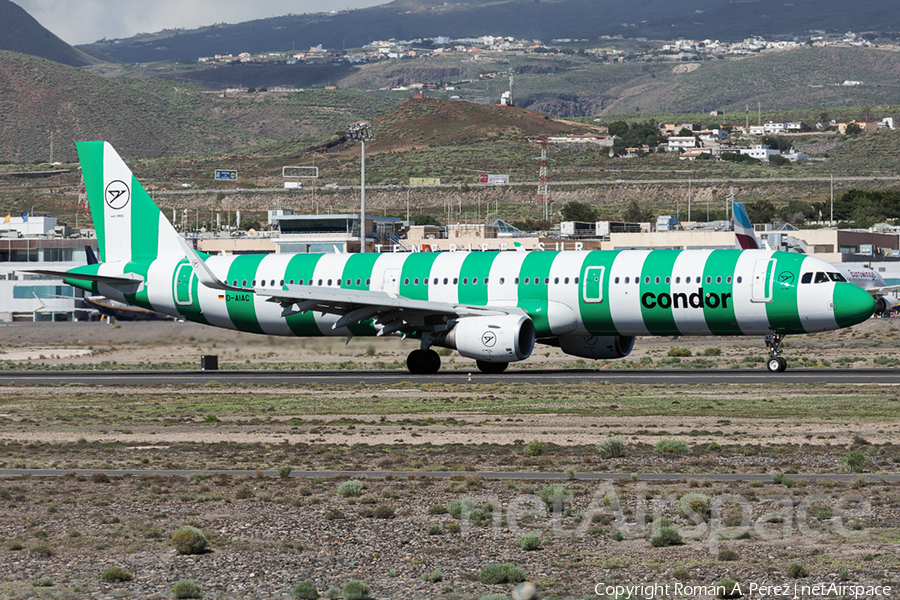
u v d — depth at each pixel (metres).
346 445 119.50
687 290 188.62
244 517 80.94
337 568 65.19
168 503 87.44
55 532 76.50
